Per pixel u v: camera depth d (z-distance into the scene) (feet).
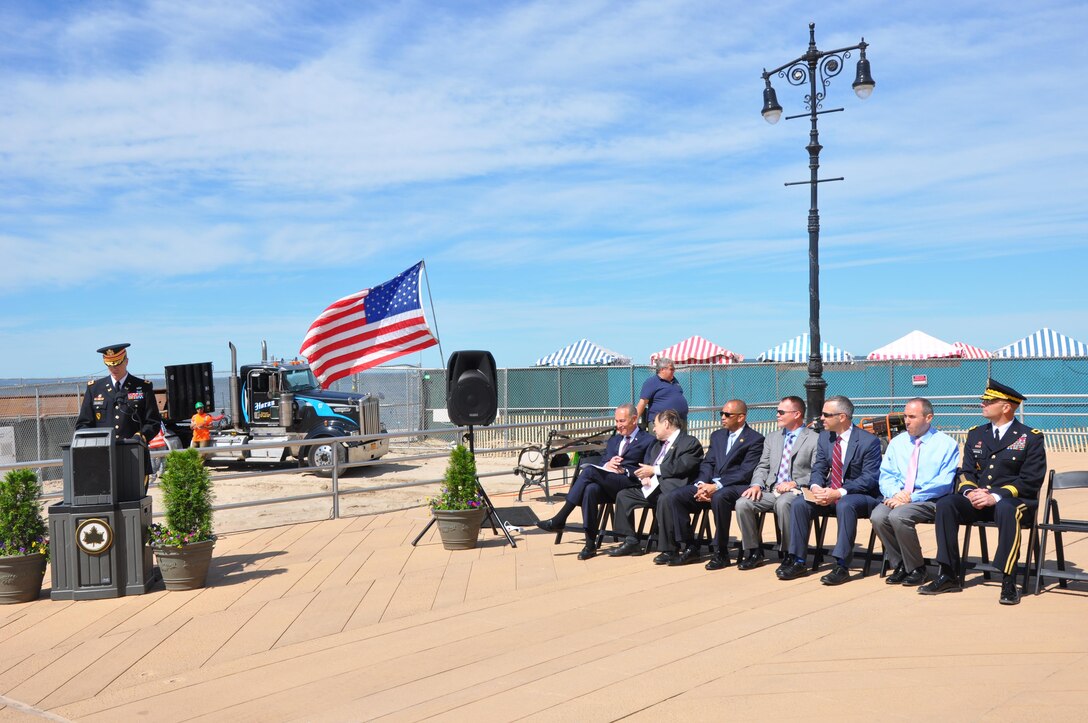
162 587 25.40
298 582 25.48
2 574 23.81
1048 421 60.18
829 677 15.31
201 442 58.23
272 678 16.99
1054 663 15.65
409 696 15.49
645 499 27.48
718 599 21.63
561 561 27.35
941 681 14.89
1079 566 23.59
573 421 41.88
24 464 25.11
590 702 14.64
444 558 28.30
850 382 68.54
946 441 22.48
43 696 16.61
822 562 25.89
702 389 73.36
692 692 14.87
